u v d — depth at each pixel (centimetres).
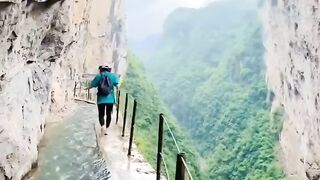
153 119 4259
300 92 2667
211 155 5253
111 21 3591
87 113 1300
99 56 3191
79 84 2030
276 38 3562
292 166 3083
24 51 655
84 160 727
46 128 988
